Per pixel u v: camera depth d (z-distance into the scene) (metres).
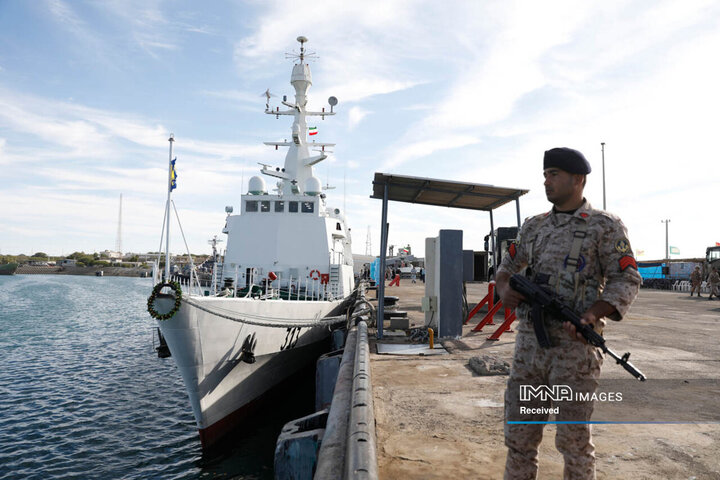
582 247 2.04
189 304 8.06
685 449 3.58
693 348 8.17
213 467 8.62
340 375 5.80
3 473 8.59
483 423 4.28
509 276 2.34
